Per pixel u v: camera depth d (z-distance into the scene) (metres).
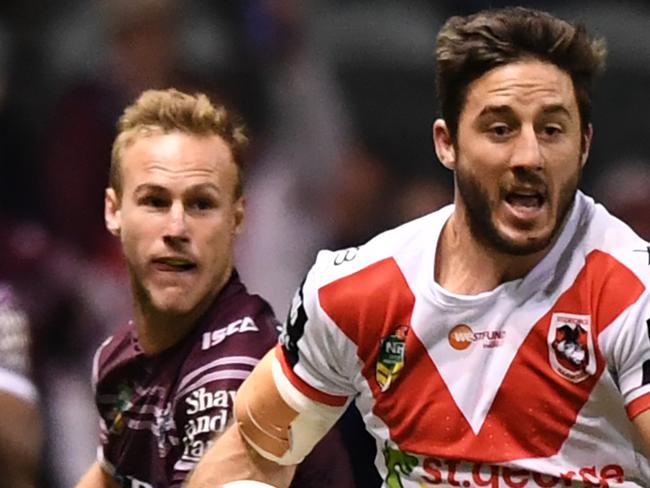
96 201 29.31
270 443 14.70
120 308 27.91
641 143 34.00
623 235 13.66
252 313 15.73
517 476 13.54
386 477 14.12
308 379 14.32
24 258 26.59
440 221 14.09
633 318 13.15
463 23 13.45
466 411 13.61
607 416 13.42
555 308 13.43
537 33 13.24
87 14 34.22
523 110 13.13
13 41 33.25
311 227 30.12
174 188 15.62
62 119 29.75
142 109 15.98
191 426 15.34
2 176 29.98
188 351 15.75
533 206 13.23
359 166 29.80
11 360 18.78
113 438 16.36
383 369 13.88
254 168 30.27
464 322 13.60
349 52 34.44
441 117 13.86
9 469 18.69
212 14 32.69
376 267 13.97
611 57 34.81
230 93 30.52
